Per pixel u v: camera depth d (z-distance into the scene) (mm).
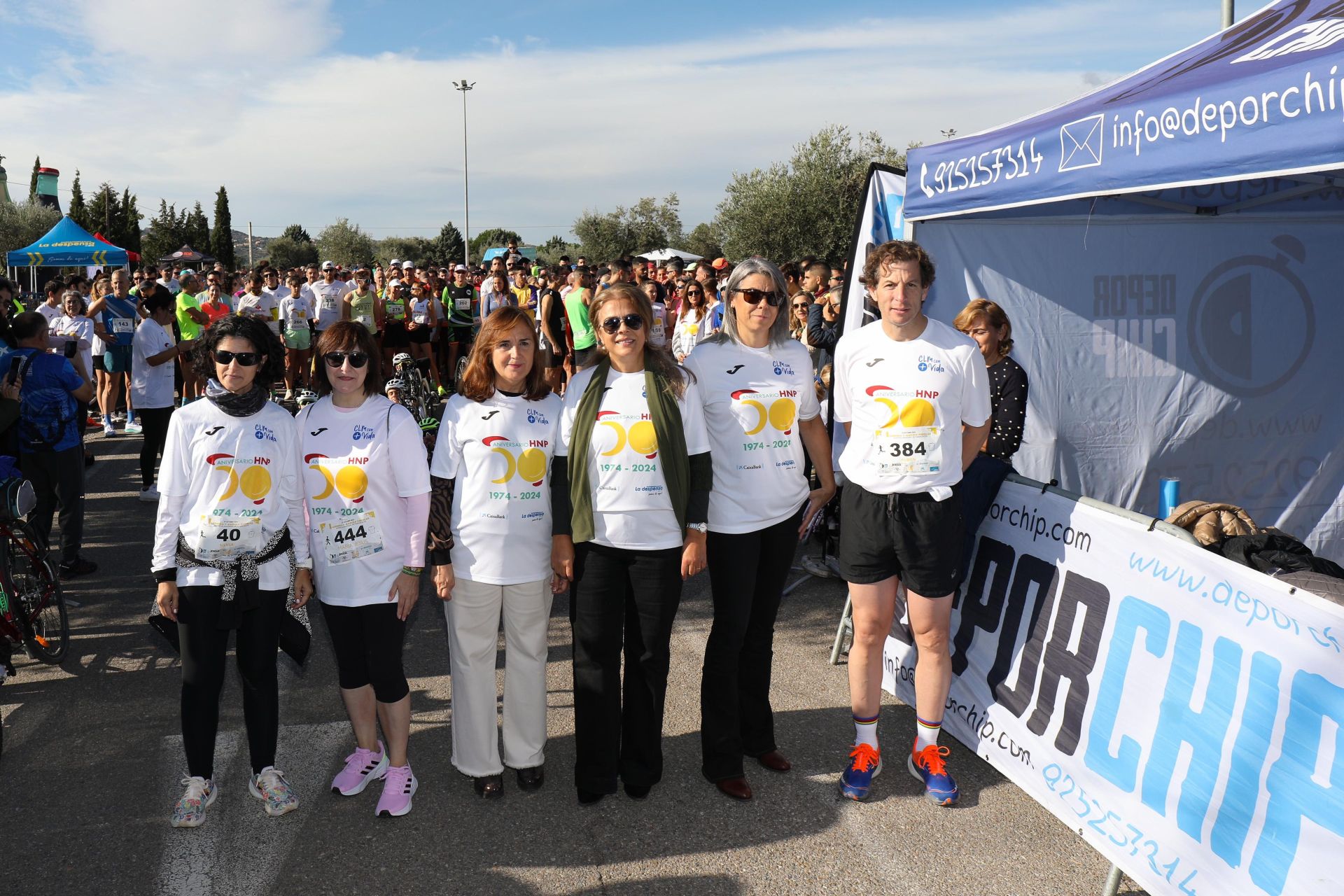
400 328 14117
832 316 7441
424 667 4625
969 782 3506
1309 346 5605
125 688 4359
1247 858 2486
